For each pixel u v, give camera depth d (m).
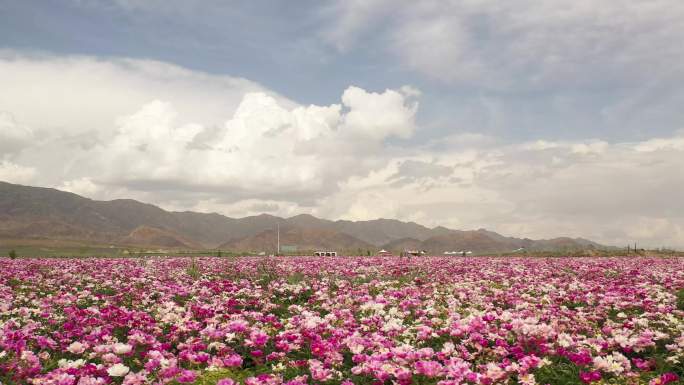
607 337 9.42
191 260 34.66
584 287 15.71
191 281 19.03
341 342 8.54
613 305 12.70
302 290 16.33
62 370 6.94
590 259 37.69
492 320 9.66
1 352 7.92
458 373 6.70
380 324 10.03
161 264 29.70
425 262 31.28
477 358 8.31
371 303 11.84
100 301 14.84
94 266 26.42
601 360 7.38
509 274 20.78
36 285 18.22
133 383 6.61
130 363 8.14
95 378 6.89
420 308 12.01
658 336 8.75
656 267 25.39
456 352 8.16
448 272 22.31
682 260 35.50
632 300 12.56
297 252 78.06
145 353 8.20
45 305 12.85
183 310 11.39
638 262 31.03
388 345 8.29
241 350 9.06
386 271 23.22
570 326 10.16
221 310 11.55
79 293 15.19
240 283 17.48
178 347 8.62
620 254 52.78
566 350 8.27
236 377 7.32
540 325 8.79
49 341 8.73
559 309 11.74
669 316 10.65
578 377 7.40
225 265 28.25
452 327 9.38
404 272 22.12
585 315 11.12
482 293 15.10
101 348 7.95
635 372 7.57
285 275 22.00
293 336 8.74
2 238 191.38
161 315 11.24
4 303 12.87
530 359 7.26
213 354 8.64
